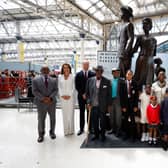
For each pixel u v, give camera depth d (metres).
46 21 14.26
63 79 4.68
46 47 18.72
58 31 15.16
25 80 10.59
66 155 3.60
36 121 6.03
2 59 19.66
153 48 4.64
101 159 3.43
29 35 15.87
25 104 8.17
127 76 4.46
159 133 4.15
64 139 4.46
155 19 10.95
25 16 13.62
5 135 4.74
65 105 4.69
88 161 3.35
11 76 10.84
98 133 4.46
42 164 3.25
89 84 4.44
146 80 4.57
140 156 3.55
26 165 3.21
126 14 4.85
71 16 10.83
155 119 4.04
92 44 18.08
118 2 9.45
